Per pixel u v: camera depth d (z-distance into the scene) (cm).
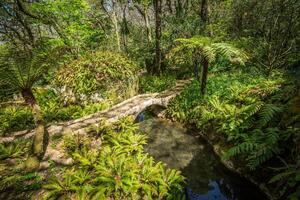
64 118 924
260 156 547
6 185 520
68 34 1231
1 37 1301
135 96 1081
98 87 1027
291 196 405
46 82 1234
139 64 1642
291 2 800
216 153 733
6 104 600
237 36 1134
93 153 651
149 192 518
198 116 891
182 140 851
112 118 861
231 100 826
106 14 1945
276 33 868
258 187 551
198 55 1038
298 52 922
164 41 1343
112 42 1973
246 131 674
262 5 1005
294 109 513
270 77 852
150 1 1496
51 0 1103
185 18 1227
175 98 1062
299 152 470
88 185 518
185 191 598
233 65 1238
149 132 937
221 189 605
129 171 570
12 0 1222
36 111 598
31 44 1251
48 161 607
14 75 513
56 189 498
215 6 1217
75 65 1077
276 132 561
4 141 723
